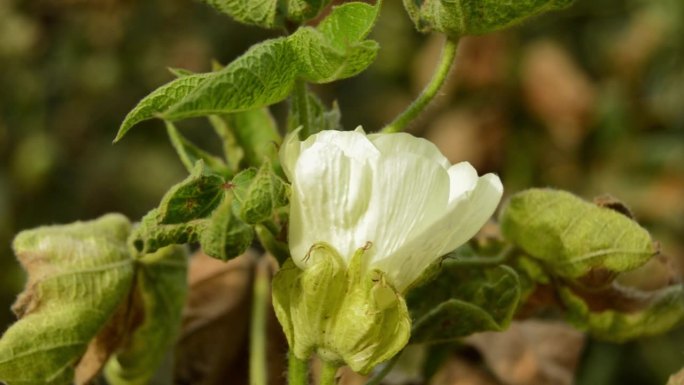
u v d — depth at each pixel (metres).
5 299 1.36
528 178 1.28
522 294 0.62
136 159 1.43
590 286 0.61
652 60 1.32
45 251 0.61
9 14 1.45
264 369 0.68
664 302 0.64
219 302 0.70
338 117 0.59
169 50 1.44
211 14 1.42
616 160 1.29
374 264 0.52
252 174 0.53
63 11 1.45
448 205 0.52
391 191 0.52
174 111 0.51
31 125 1.43
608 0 1.32
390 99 1.39
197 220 0.53
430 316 0.58
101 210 1.42
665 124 1.31
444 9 0.56
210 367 0.70
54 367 0.60
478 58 1.28
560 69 1.28
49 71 1.45
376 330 0.52
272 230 0.54
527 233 0.61
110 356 0.63
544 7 0.56
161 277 0.63
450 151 1.28
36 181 1.41
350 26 0.53
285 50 0.53
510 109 1.29
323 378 0.53
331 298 0.52
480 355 0.75
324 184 0.52
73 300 0.61
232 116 0.62
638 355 1.08
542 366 0.74
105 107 1.45
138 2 1.44
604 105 1.29
